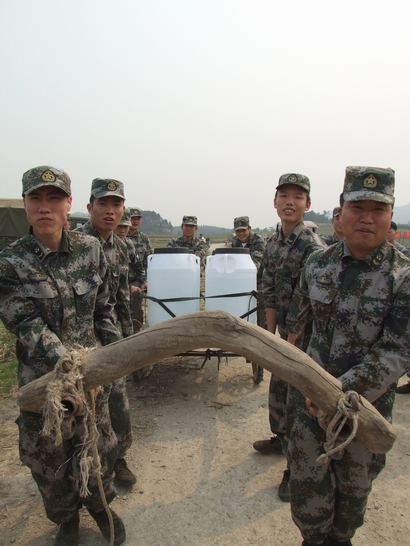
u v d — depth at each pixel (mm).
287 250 3125
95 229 3254
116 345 1562
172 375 4949
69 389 1510
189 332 1508
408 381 4848
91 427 1745
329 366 1934
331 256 2012
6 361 5125
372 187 1759
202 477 2959
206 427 3697
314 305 2002
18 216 12492
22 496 2707
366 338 1853
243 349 1512
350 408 1521
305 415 1939
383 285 1822
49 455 2035
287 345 1548
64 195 2057
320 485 1892
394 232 5262
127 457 3209
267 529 2451
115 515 2311
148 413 3973
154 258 4316
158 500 2705
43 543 2318
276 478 2955
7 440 3369
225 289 4145
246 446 3383
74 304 2145
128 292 3402
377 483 2926
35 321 1989
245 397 4352
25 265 2010
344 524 1958
